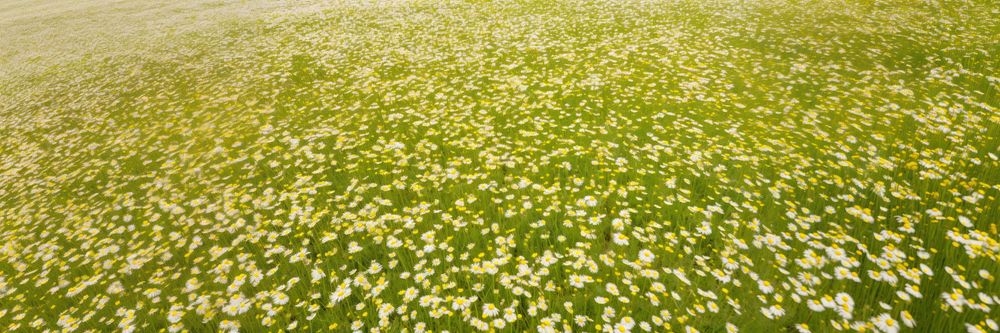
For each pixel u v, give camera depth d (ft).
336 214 17.38
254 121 28.22
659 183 17.83
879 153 18.17
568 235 15.46
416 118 26.50
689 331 10.72
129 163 25.54
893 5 42.29
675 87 27.76
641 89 27.48
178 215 19.48
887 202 15.21
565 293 13.29
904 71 27.14
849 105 23.34
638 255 13.98
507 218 16.53
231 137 26.73
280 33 56.24
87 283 14.57
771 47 34.06
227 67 43.16
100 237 18.43
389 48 43.32
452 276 13.73
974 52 29.09
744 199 16.38
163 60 49.39
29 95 43.14
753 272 12.34
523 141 22.47
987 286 11.26
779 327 11.34
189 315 13.55
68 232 18.66
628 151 20.52
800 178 17.01
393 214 17.03
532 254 14.05
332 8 71.05
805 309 11.53
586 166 19.33
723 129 22.07
